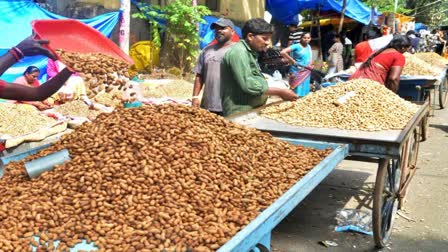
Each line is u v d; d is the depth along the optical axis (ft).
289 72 30.83
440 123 31.30
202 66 16.89
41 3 30.71
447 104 39.17
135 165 8.67
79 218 7.40
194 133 10.13
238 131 11.27
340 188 18.33
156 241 6.75
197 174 8.75
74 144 9.69
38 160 8.98
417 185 18.49
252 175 9.45
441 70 33.81
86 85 12.14
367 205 16.57
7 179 9.18
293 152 11.39
